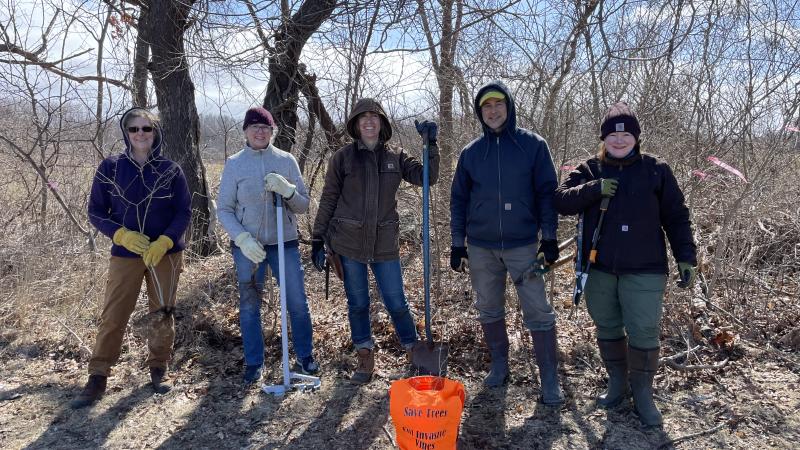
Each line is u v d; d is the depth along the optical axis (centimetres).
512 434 316
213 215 633
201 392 368
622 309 316
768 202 481
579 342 409
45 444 316
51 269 537
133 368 398
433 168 362
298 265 379
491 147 334
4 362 413
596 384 364
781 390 348
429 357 368
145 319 447
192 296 488
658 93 474
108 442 317
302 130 584
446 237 504
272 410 346
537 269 332
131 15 619
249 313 375
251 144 365
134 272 353
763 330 421
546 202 329
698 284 466
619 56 491
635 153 306
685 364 374
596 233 308
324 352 416
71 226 623
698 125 444
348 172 361
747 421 318
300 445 313
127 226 353
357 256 362
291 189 357
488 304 356
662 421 318
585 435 313
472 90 451
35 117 573
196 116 617
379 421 333
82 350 427
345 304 496
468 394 360
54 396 366
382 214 364
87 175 652
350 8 489
